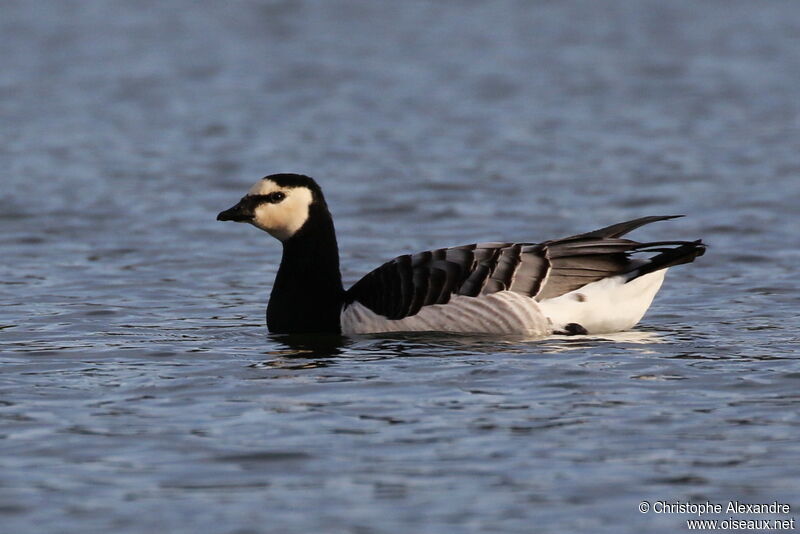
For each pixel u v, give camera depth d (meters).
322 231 15.25
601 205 23.84
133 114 34.75
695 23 51.91
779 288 17.34
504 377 12.38
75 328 15.15
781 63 42.44
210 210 23.69
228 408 11.44
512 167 27.75
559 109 35.31
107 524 8.80
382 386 12.13
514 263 14.38
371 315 14.66
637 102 36.22
